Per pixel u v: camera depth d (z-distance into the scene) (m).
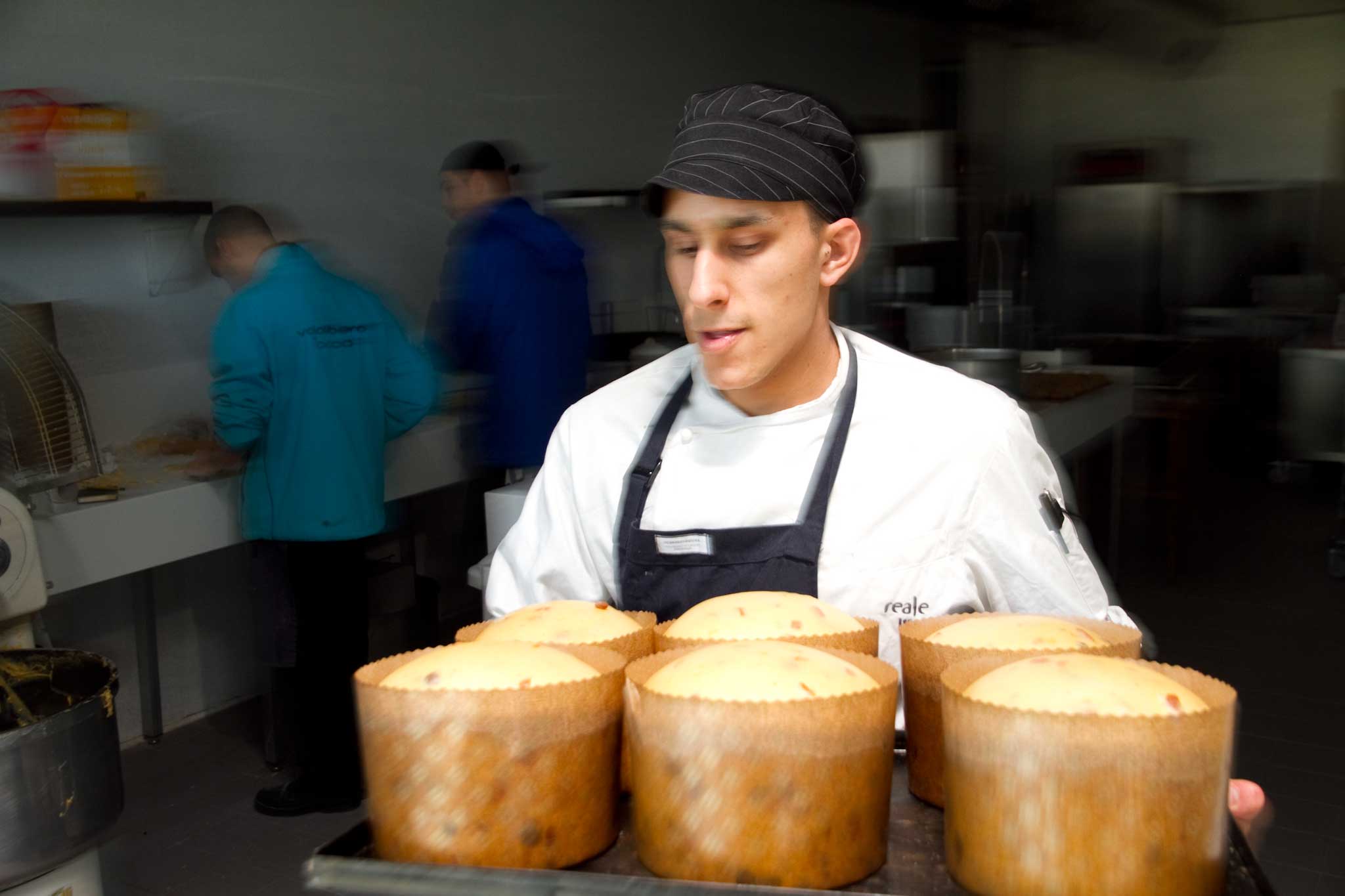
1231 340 7.70
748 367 1.02
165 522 3.11
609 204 5.54
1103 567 5.23
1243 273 8.66
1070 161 9.26
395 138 4.58
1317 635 4.60
